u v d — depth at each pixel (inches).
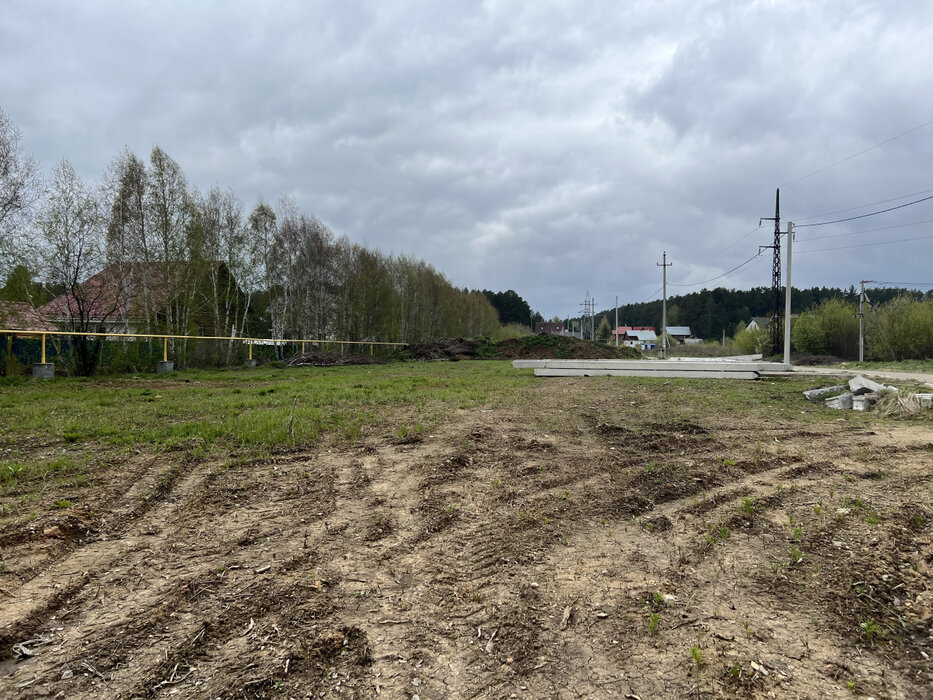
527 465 226.8
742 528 160.1
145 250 775.1
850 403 388.8
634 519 167.9
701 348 2154.3
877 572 130.4
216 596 120.0
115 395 437.1
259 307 1126.4
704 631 107.8
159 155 796.0
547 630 108.7
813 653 101.2
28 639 103.6
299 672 95.3
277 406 378.9
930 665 98.0
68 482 195.5
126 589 123.0
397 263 1592.0
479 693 91.0
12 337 620.1
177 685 91.1
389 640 106.0
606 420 327.6
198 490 192.2
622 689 91.4
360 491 193.0
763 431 299.3
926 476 210.2
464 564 138.0
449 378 642.8
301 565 135.9
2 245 614.2
